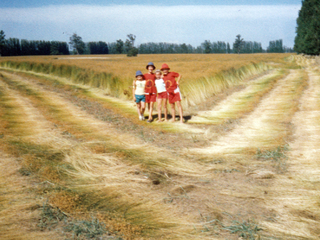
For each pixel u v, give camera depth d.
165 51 121.38
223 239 2.53
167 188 3.63
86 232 2.58
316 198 3.23
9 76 17.56
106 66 17.48
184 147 5.45
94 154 4.84
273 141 5.50
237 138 5.93
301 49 43.69
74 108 8.97
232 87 14.98
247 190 3.52
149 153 5.02
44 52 83.56
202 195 3.41
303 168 4.13
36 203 3.07
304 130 6.13
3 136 5.44
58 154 4.79
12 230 2.54
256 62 24.53
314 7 38.81
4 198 3.16
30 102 9.52
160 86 7.49
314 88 12.51
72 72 16.39
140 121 7.65
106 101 10.74
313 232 2.62
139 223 2.79
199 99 10.90
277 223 2.78
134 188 3.62
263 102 10.12
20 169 3.98
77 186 3.62
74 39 93.75
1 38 72.25
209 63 21.12
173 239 2.52
